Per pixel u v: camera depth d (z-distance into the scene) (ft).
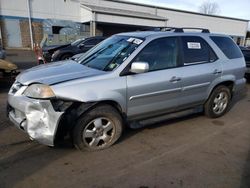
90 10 76.07
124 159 11.14
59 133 10.73
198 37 15.08
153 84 12.53
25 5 72.74
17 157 10.92
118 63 12.00
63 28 80.28
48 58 39.32
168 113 14.30
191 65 14.32
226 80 16.15
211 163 11.12
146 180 9.68
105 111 11.43
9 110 12.06
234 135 14.33
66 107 10.46
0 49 32.81
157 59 12.98
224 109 17.08
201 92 15.15
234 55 17.02
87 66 12.85
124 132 13.96
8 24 71.51
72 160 10.88
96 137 11.60
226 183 9.70
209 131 14.71
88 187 9.15
